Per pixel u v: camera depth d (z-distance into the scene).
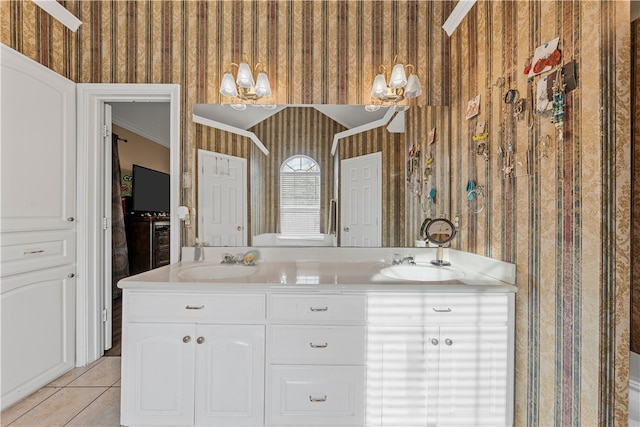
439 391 1.33
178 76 1.88
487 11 1.53
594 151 0.99
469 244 1.68
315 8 1.90
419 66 1.91
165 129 4.04
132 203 3.78
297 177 1.89
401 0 1.92
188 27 1.88
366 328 1.32
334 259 1.89
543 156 1.18
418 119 1.91
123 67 1.88
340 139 1.90
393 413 1.33
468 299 1.33
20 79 1.57
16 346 1.59
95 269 2.03
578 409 1.04
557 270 1.13
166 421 1.34
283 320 1.33
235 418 1.33
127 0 1.88
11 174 1.55
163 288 1.32
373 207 1.90
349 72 1.90
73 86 1.86
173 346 1.33
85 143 1.92
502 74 1.42
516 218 1.33
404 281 1.38
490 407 1.34
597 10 0.98
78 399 1.63
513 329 1.34
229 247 1.88
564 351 1.10
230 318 1.33
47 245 1.74
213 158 1.87
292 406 1.33
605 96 0.97
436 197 1.90
